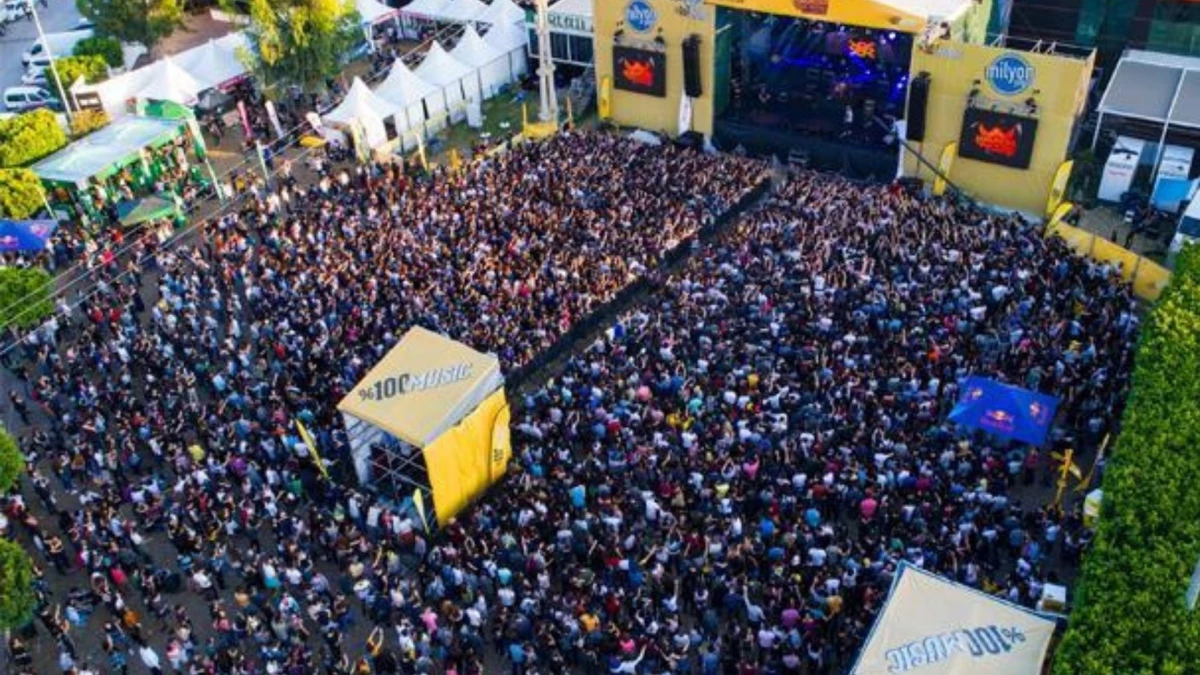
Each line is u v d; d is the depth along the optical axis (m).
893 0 39.59
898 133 40.81
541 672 22.00
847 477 24.39
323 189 41.34
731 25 44.62
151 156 43.56
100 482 27.09
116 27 53.03
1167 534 20.23
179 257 37.56
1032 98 37.41
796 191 38.28
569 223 35.91
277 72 47.16
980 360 28.25
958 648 18.11
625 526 24.22
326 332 31.00
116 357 31.98
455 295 32.22
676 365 28.36
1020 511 24.16
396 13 55.19
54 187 40.94
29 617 23.20
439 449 25.14
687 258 35.62
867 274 31.81
